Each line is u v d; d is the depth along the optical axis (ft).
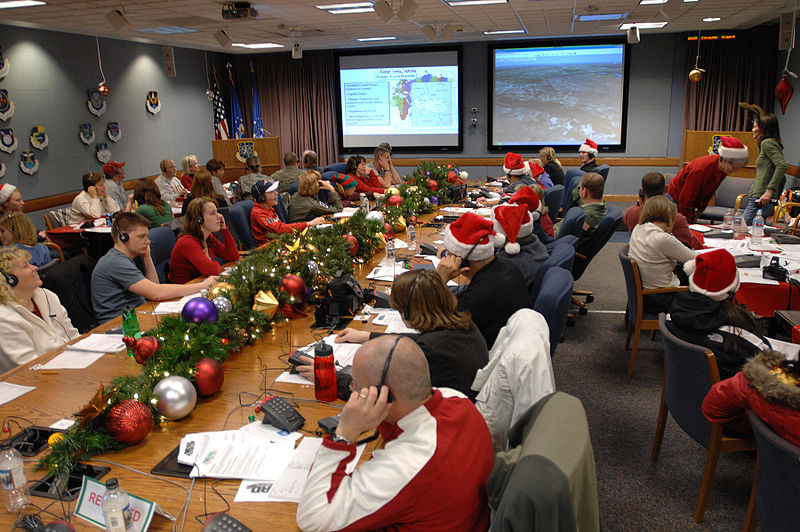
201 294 9.56
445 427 4.20
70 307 10.36
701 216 23.68
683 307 8.08
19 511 4.78
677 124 32.78
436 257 12.85
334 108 36.63
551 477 3.60
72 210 21.79
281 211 19.47
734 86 30.94
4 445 4.90
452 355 6.27
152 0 18.06
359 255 12.46
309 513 4.09
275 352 7.88
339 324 8.80
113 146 28.45
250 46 32.73
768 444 5.79
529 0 20.29
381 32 28.60
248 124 38.04
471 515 4.17
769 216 18.86
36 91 24.03
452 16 24.02
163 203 18.52
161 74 31.63
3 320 7.74
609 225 14.75
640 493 8.41
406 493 3.95
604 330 14.84
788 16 22.70
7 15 20.45
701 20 26.58
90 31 25.62
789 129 27.22
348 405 4.24
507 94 34.35
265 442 5.66
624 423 10.36
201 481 5.15
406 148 36.50
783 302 11.00
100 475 5.23
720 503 8.13
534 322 6.61
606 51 32.55
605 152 34.06
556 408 4.45
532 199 12.04
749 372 6.07
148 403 5.91
